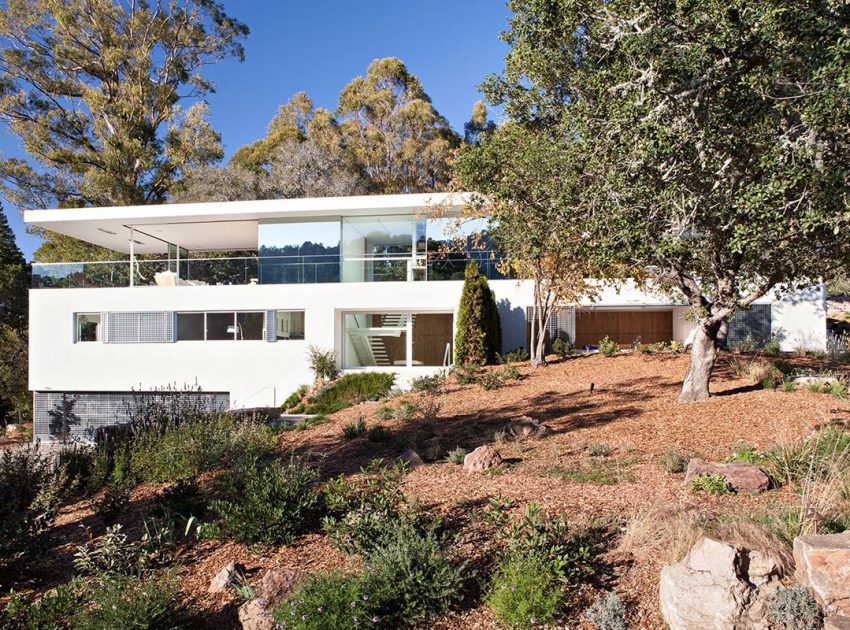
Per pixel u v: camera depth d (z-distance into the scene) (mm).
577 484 6527
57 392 19031
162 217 19000
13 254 33438
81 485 8859
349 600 4055
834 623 3525
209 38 32031
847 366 13680
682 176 6551
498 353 17297
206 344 18594
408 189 36250
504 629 4098
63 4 28234
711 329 10133
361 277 18812
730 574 3830
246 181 31703
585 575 4488
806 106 5273
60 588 4746
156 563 5492
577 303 15570
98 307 18906
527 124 11227
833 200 5484
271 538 5625
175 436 9297
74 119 29125
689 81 6012
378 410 12828
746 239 6047
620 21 6453
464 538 5277
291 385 18250
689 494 5879
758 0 5531
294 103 40375
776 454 6535
